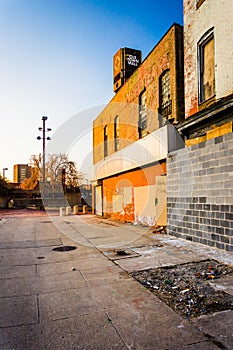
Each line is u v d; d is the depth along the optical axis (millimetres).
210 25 7191
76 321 2883
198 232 7039
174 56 9078
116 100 15109
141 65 11766
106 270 4781
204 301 3336
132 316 2973
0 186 34188
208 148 6684
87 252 6332
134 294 3613
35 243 7797
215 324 2746
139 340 2486
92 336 2570
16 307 3268
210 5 7199
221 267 4797
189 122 7543
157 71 10305
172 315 2975
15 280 4332
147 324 2783
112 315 3008
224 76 6574
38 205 30922
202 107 7609
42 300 3477
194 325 2740
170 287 3869
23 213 22969
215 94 7008
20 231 10695
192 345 2387
